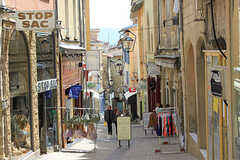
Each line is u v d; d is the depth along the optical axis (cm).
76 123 1706
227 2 915
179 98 1789
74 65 2391
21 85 1441
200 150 1330
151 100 3025
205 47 1301
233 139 907
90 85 3650
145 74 3353
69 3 2361
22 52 1461
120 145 1841
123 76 5019
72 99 2336
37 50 1650
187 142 1581
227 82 937
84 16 2828
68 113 2136
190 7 1439
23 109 1451
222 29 1025
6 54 1276
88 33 3177
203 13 1207
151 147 1736
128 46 3198
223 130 1015
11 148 1310
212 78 1089
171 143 1775
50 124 1766
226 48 958
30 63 1516
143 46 3466
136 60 4003
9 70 1334
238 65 854
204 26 1207
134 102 4097
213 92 1085
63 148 1820
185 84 1588
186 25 1544
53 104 1823
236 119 883
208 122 1167
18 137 1390
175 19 1925
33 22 1245
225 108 983
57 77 1842
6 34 1277
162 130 1822
